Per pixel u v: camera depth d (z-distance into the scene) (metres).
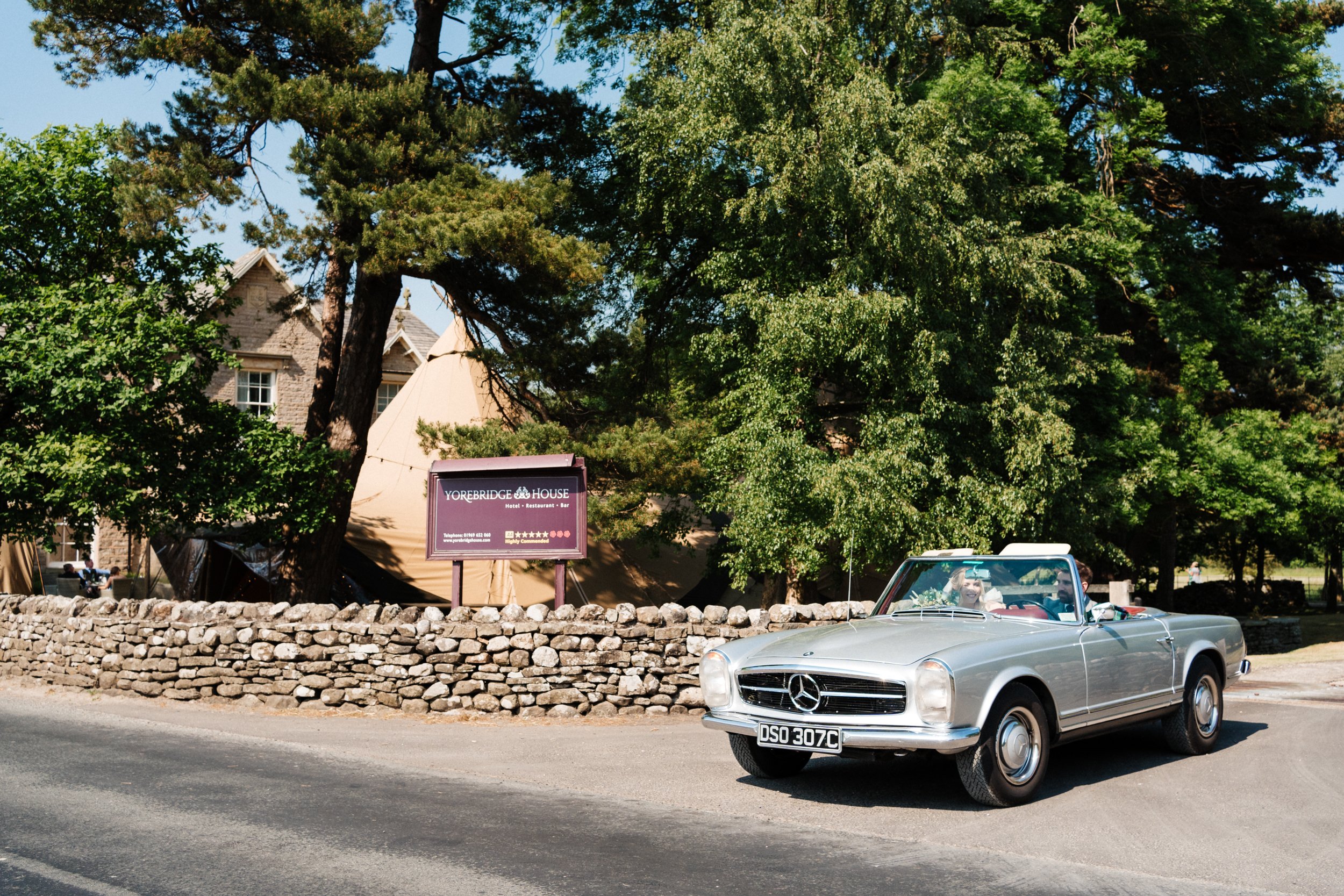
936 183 14.19
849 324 13.81
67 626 12.73
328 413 17.00
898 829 5.76
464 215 13.52
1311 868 4.96
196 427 14.01
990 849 5.31
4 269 13.91
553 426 15.88
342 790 6.88
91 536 14.05
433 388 21.27
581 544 11.70
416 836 5.60
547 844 5.41
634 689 10.49
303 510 14.07
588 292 17.08
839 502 13.28
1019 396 14.39
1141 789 6.86
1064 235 16.23
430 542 12.21
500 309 16.77
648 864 5.02
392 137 14.32
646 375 18.86
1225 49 20.16
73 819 5.99
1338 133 23.42
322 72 15.09
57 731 9.52
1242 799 6.51
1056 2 19.44
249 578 20.61
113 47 14.88
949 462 14.54
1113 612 7.11
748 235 16.69
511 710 10.48
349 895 4.53
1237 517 18.64
